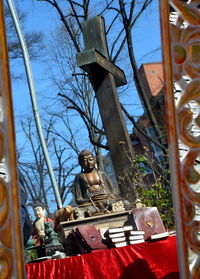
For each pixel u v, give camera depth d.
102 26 10.23
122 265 5.70
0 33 3.76
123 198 8.01
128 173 8.70
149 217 6.34
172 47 4.16
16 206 3.73
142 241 6.00
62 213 6.91
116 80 10.38
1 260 3.70
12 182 3.74
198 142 4.15
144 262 5.71
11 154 3.74
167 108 4.08
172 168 4.06
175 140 4.07
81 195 7.41
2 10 3.78
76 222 6.61
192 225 4.05
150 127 17.66
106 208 7.22
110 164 18.97
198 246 4.04
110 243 6.02
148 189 8.63
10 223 3.73
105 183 7.56
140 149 18.09
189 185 4.10
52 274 5.64
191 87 4.19
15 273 3.70
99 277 5.65
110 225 6.67
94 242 6.11
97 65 9.62
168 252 5.77
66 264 5.67
